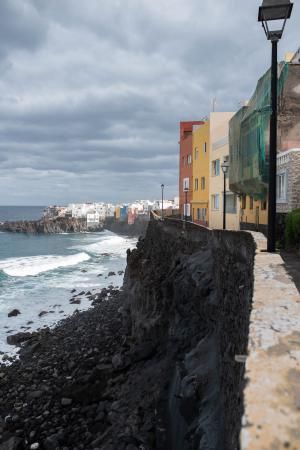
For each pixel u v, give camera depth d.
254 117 18.80
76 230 149.12
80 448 13.06
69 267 61.50
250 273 7.16
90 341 23.69
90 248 91.44
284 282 5.48
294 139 18.53
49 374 19.36
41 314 33.09
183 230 23.02
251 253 8.59
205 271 14.60
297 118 18.47
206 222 35.16
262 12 8.20
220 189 31.33
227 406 6.71
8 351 24.36
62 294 41.28
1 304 36.66
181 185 45.19
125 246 94.56
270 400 2.35
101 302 36.62
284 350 3.02
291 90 18.53
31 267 58.84
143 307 21.97
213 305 12.23
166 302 19.06
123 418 13.81
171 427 11.69
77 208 173.38
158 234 31.42
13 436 13.92
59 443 13.33
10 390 17.89
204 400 9.10
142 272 26.55
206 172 35.31
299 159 14.93
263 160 17.58
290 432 2.06
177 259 21.44
